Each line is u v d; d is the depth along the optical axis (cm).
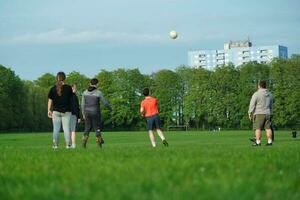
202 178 781
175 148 2009
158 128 2659
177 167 959
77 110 2475
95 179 786
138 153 1517
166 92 14562
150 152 1579
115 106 14525
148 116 2653
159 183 707
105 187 690
